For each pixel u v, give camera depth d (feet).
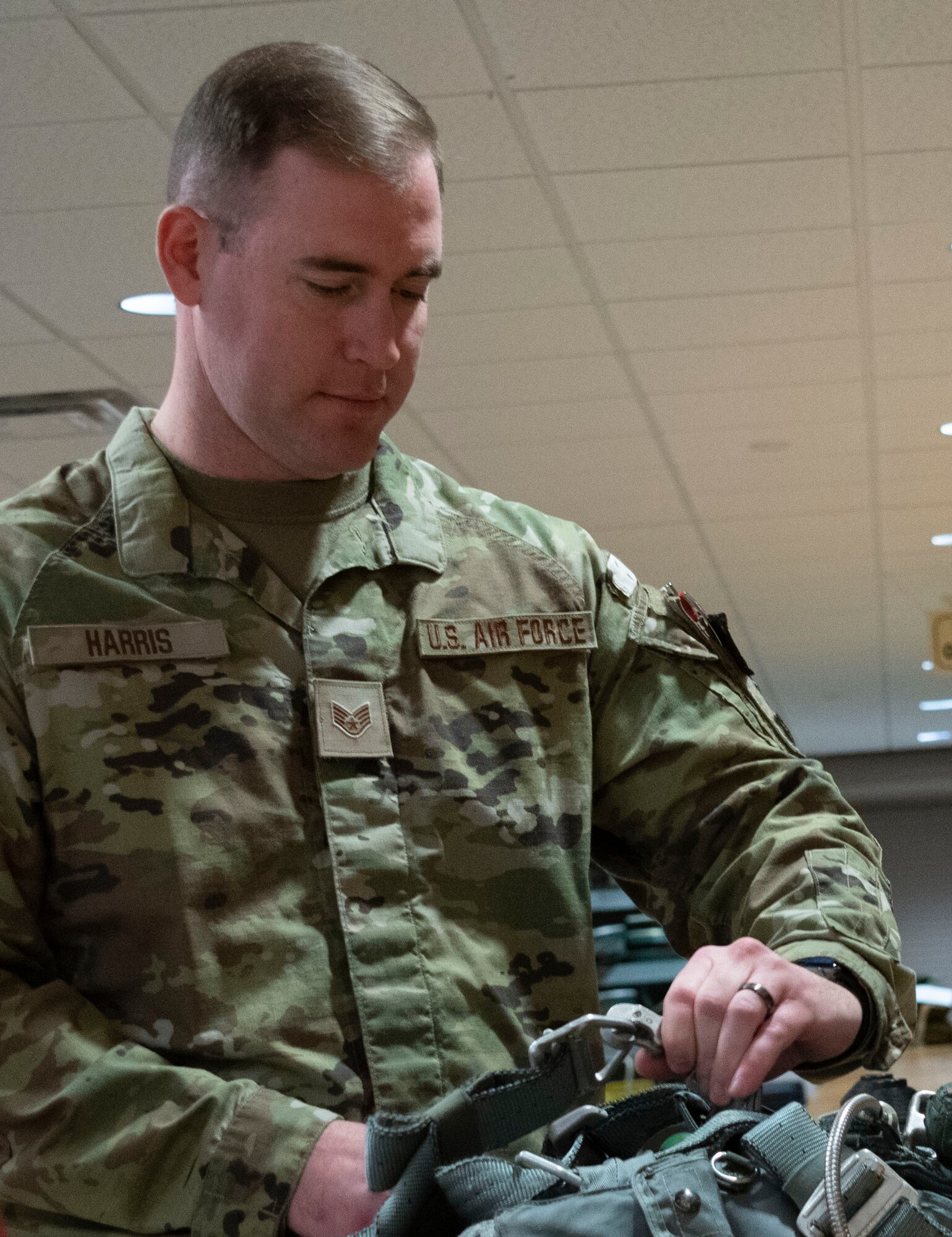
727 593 31.30
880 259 15.14
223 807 3.79
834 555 28.22
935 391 19.27
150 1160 3.38
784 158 12.96
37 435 19.42
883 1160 2.90
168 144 12.23
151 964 3.69
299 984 3.74
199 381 4.07
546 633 4.27
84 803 3.75
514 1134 3.10
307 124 3.62
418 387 18.39
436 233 3.78
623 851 4.46
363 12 10.52
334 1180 3.26
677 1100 3.25
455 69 11.34
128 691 3.82
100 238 13.83
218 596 3.98
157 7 10.40
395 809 3.95
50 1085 3.48
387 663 4.09
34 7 10.37
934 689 43.98
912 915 56.95
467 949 3.92
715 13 10.74
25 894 3.76
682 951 4.29
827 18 10.82
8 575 3.89
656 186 13.38
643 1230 2.78
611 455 21.67
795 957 3.64
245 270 3.72
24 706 3.78
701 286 15.71
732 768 4.21
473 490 4.57
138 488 4.05
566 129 12.28
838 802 4.15
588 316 16.39
